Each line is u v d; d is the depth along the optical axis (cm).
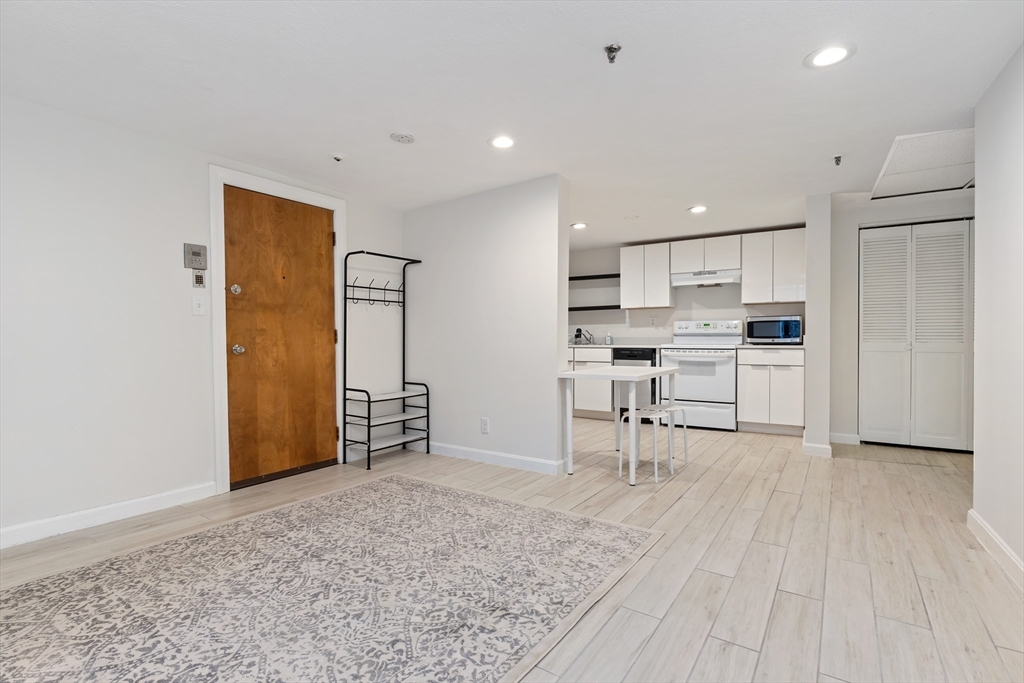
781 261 497
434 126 268
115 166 266
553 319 350
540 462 357
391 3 167
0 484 230
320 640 159
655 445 331
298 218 358
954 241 412
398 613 175
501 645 157
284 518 266
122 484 268
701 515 270
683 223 494
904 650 153
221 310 310
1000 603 180
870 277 442
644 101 239
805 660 149
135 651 153
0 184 230
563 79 219
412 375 437
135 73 213
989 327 225
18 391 235
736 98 235
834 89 227
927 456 402
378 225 420
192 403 297
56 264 246
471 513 273
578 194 395
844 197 411
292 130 273
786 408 477
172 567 210
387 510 278
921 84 222
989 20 176
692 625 167
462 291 402
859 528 251
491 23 179
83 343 255
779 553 222
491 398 385
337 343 386
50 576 202
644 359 559
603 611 176
